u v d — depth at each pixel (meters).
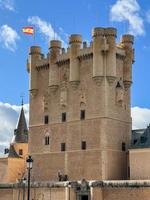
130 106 86.94
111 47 82.69
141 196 69.88
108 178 79.31
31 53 93.62
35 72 92.81
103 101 81.31
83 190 75.00
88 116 82.88
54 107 88.69
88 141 81.94
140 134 84.38
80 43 86.69
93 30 83.50
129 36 88.00
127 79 86.69
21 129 106.31
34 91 92.06
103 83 81.94
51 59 89.75
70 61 86.44
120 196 71.62
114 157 81.12
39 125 90.50
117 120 83.19
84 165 81.75
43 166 88.12
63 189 77.69
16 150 103.69
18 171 101.31
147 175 77.31
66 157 84.62
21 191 83.62
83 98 84.12
